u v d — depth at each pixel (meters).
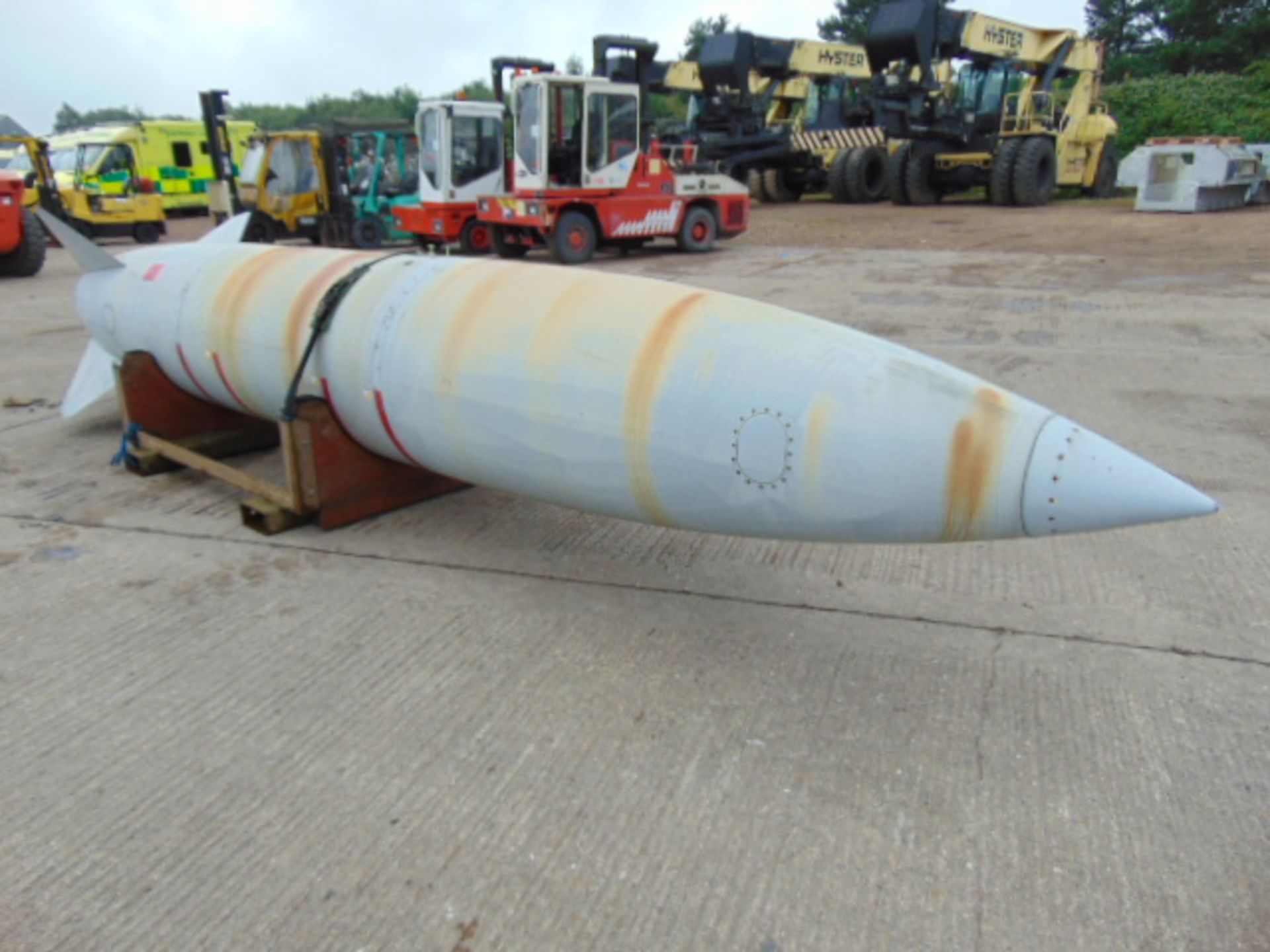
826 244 14.18
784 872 1.98
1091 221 16.16
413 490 3.88
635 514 2.76
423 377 3.01
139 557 3.46
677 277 10.72
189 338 3.99
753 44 20.31
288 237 16.52
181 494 4.13
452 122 13.17
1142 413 5.07
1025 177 18.58
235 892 1.94
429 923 1.86
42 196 16.70
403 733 2.44
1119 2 46.97
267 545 3.56
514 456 2.86
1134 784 2.22
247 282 3.81
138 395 4.32
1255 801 2.16
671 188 13.16
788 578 3.28
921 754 2.34
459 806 2.18
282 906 1.91
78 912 1.90
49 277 12.44
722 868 1.99
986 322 7.69
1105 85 36.38
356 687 2.64
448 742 2.40
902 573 3.33
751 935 1.83
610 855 2.03
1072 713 2.50
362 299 3.32
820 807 2.16
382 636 2.90
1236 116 26.20
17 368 6.64
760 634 2.91
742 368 2.46
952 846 2.04
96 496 4.10
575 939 1.83
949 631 2.92
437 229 13.77
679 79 21.12
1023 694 2.58
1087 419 4.97
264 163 15.77
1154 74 40.06
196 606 3.09
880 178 22.05
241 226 4.89
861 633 2.91
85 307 4.67
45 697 2.61
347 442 3.61
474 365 2.88
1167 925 1.84
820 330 2.53
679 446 2.50
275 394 3.70
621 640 2.88
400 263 3.45
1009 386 5.64
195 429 4.57
